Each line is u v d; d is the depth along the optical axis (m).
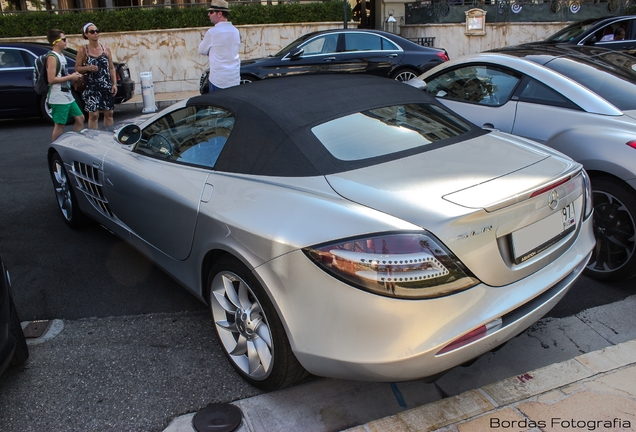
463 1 17.19
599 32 10.88
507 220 2.27
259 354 2.60
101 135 4.39
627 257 3.58
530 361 2.93
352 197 2.36
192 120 3.33
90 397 2.68
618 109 4.01
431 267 2.10
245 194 2.64
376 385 2.75
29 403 2.64
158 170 3.31
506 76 4.62
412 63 11.50
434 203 2.24
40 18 13.28
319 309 2.23
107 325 3.32
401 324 2.11
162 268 3.48
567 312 3.40
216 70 7.03
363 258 2.12
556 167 2.66
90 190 4.16
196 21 13.85
